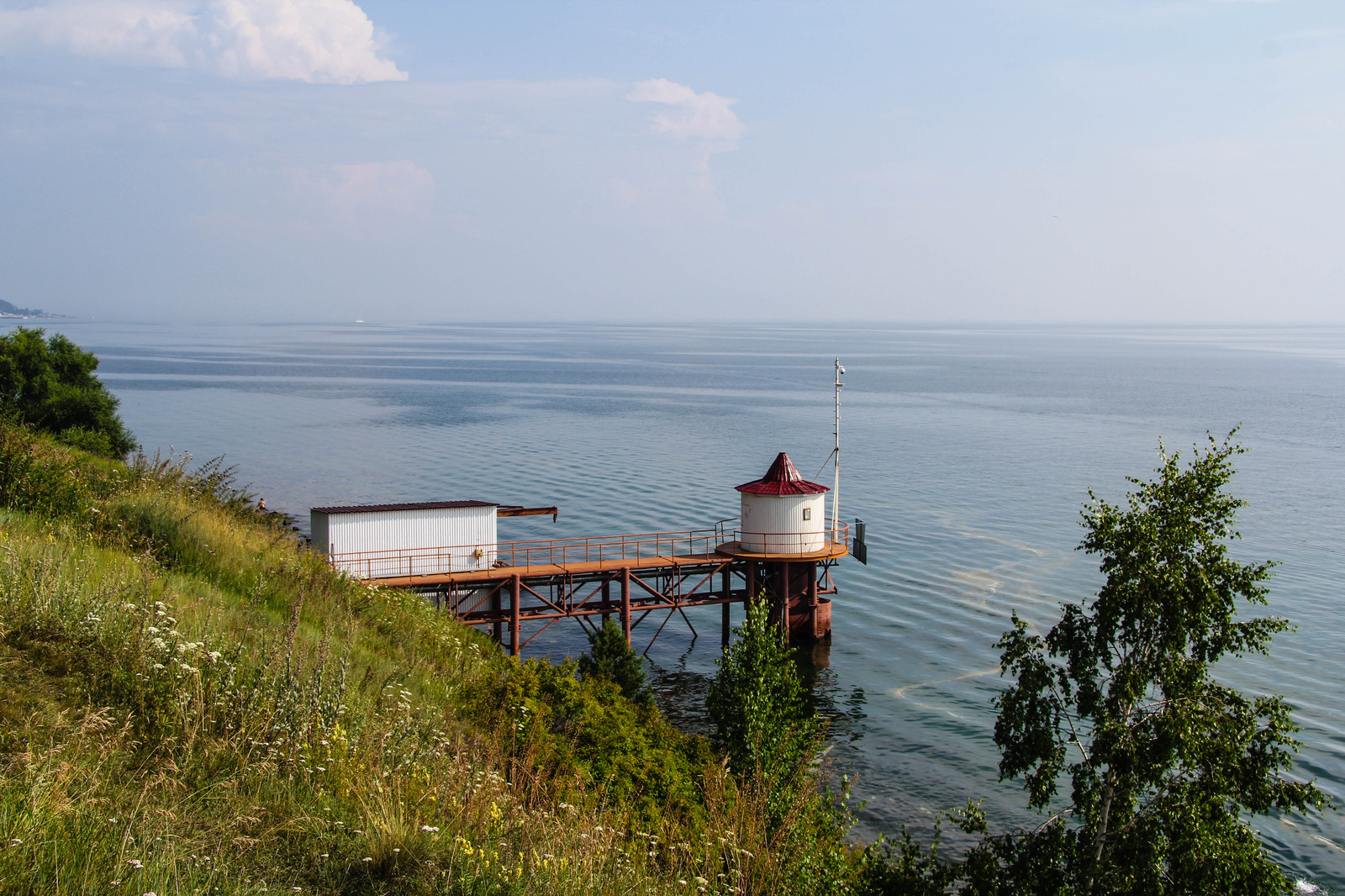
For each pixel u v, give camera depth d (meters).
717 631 50.31
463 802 11.08
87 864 7.56
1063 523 69.44
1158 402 166.88
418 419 133.12
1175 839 14.84
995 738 17.00
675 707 39.50
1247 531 67.38
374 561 43.09
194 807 9.45
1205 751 14.88
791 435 118.06
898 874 17.14
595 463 94.25
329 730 11.86
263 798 10.02
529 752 14.98
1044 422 135.75
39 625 12.50
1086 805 15.92
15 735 9.69
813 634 45.88
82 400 66.75
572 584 45.91
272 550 24.80
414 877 9.06
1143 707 17.09
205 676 12.23
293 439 111.69
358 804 10.32
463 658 22.73
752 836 13.66
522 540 63.75
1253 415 144.62
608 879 10.43
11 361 67.12
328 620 19.08
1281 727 15.31
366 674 16.56
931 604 50.59
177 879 7.64
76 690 11.14
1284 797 15.22
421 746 13.31
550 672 20.09
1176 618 15.55
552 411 145.25
